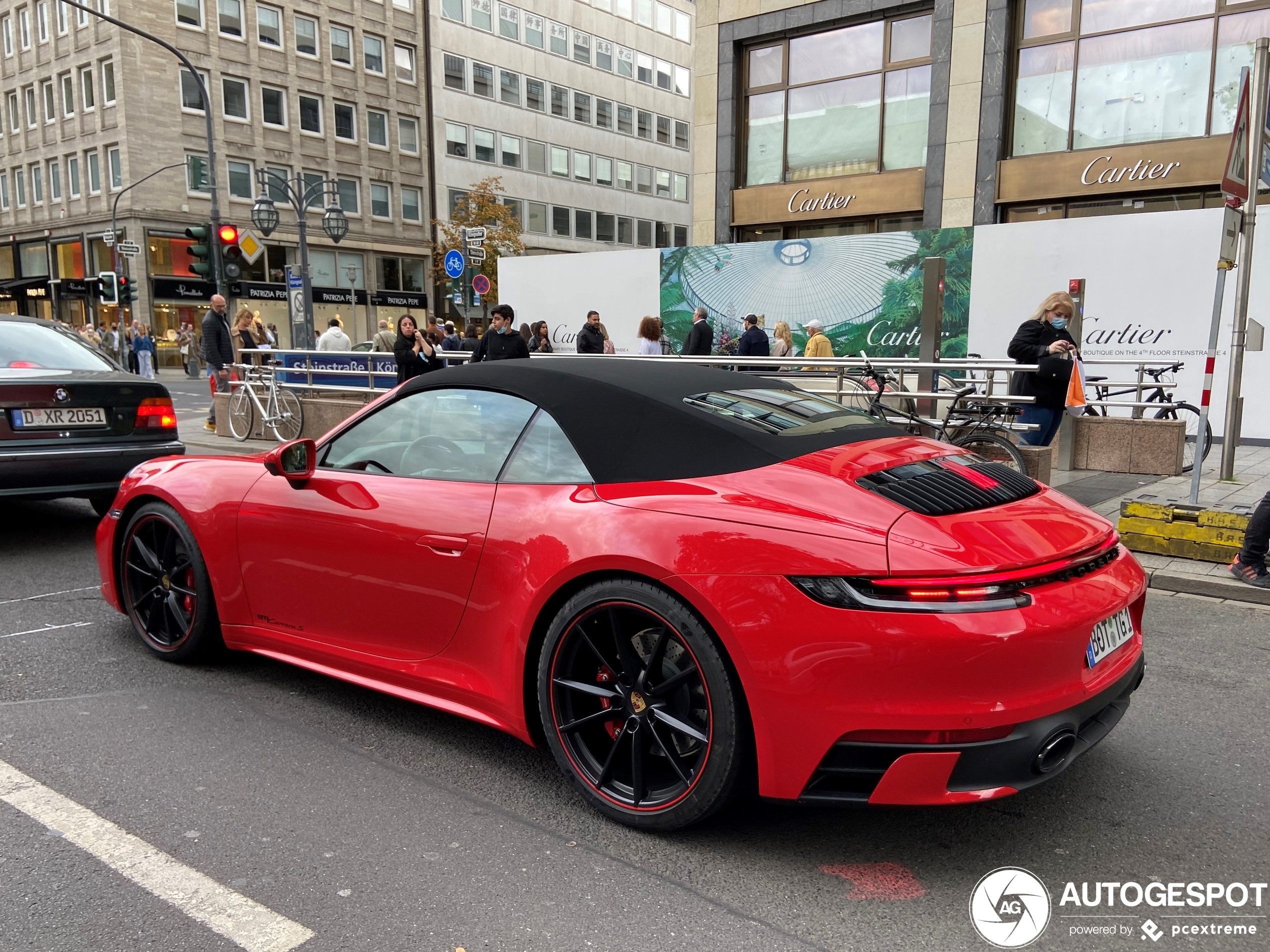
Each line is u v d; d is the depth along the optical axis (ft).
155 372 107.04
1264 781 9.49
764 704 7.27
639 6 169.48
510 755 10.11
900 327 48.19
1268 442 38.17
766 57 60.70
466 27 142.92
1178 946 6.75
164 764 9.76
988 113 51.29
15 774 9.50
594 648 8.45
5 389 18.56
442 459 10.19
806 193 58.95
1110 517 22.12
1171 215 39.65
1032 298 43.65
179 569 12.60
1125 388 39.55
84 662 12.97
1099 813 8.80
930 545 7.09
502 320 34.27
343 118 132.16
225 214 120.57
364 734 10.61
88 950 6.63
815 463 8.35
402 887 7.47
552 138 156.04
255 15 121.19
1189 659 13.48
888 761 7.05
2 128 134.10
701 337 42.78
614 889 7.46
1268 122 24.21
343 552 10.46
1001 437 23.73
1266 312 37.93
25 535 21.63
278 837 8.26
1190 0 45.68
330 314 133.90
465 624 9.42
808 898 7.35
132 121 111.65
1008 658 6.85
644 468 8.64
